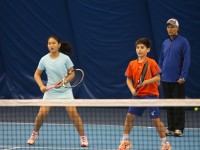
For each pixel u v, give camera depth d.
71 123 23.41
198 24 25.64
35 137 18.34
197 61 26.02
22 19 28.25
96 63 27.75
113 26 26.88
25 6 28.03
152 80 16.45
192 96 26.56
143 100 15.02
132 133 20.66
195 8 25.50
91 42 27.44
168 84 19.91
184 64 19.45
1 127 22.55
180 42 19.61
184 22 25.73
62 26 27.80
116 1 26.45
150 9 25.92
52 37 17.77
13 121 24.22
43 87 17.41
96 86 28.09
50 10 27.67
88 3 26.83
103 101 15.09
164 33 25.92
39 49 28.50
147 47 16.80
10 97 29.55
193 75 26.27
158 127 16.66
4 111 27.70
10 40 28.75
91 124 23.16
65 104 15.28
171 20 19.66
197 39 25.84
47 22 27.94
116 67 27.47
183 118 19.91
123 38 26.92
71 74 17.66
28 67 28.95
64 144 18.39
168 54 19.80
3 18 28.48
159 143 18.34
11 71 29.34
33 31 28.30
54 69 17.73
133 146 17.88
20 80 29.25
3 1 28.20
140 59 16.86
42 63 17.92
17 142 18.83
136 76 16.80
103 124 23.22
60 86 17.38
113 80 27.75
